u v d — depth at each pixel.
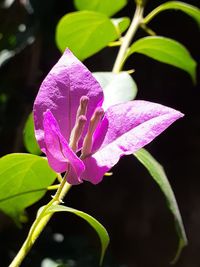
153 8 0.78
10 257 0.68
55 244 0.68
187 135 0.90
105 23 0.37
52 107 0.24
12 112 0.69
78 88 0.25
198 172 0.90
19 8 0.65
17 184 0.29
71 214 0.93
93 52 0.38
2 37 0.66
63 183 0.23
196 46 0.86
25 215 0.68
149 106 0.24
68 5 0.63
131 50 0.36
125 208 0.92
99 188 0.93
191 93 0.88
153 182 0.91
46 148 0.23
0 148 0.69
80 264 0.67
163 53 0.38
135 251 0.91
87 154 0.24
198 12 0.39
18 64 0.69
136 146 0.23
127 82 0.33
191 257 0.88
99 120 0.23
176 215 0.28
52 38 0.65
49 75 0.25
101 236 0.25
